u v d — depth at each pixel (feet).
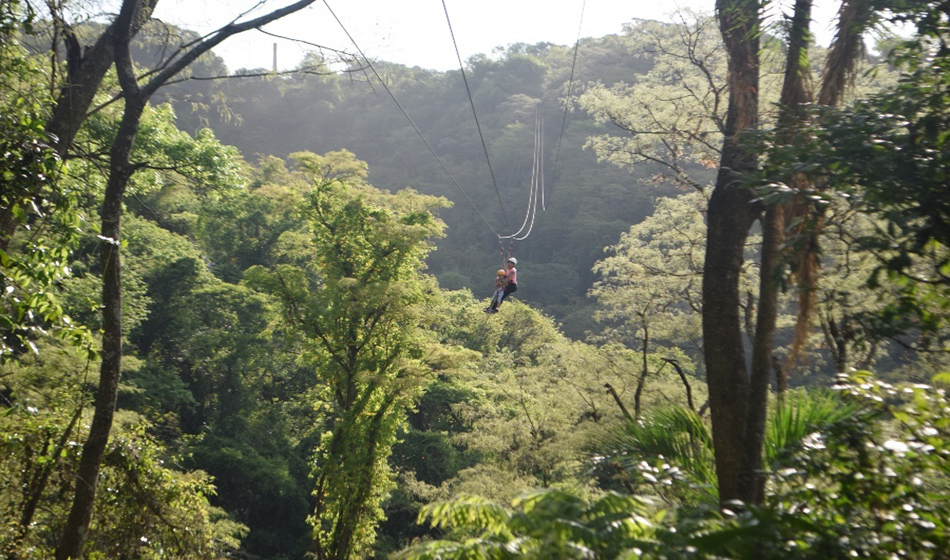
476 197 337.11
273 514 124.36
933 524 12.59
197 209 160.25
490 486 72.02
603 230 275.80
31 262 24.81
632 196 287.07
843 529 11.67
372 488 91.71
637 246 91.09
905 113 19.74
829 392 21.59
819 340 35.29
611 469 25.43
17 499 42.34
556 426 72.79
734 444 23.97
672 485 17.38
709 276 25.86
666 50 59.11
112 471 45.80
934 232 16.98
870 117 19.53
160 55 45.47
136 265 119.65
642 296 72.64
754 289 60.85
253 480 119.14
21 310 23.59
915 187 17.52
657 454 23.61
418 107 398.42
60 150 36.96
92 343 26.81
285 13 42.16
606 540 10.23
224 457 114.32
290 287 94.58
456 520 13.98
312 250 119.96
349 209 97.09
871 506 13.60
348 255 100.58
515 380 81.05
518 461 75.41
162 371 118.32
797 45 24.57
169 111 81.25
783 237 21.79
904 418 15.03
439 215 332.39
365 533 92.63
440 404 131.75
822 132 19.66
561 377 77.92
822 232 19.52
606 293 78.33
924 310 18.47
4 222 29.94
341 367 97.35
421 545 12.35
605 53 316.19
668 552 10.05
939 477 14.78
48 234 31.68
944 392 15.81
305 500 122.52
